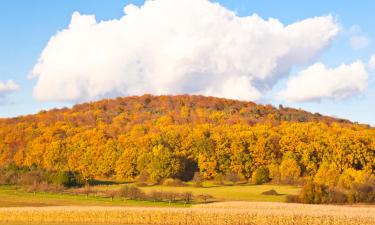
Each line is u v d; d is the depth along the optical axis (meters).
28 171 121.19
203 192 106.06
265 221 60.19
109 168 152.50
